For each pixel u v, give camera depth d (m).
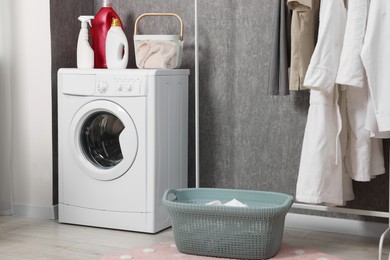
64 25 3.88
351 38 2.84
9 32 3.81
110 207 3.57
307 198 2.98
